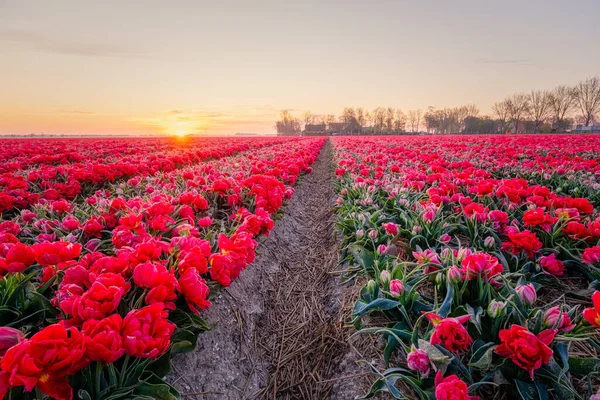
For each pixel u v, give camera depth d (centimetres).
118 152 1789
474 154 1345
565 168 856
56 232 351
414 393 230
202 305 218
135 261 221
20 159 1229
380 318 314
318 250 602
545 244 352
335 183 916
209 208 523
